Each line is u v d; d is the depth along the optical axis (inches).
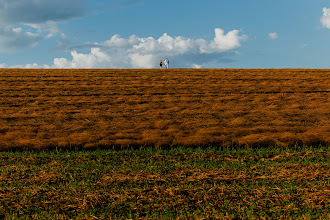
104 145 590.2
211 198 325.4
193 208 307.4
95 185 372.2
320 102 976.3
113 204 315.0
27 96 1069.8
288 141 595.2
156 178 390.3
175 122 795.4
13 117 841.5
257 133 677.9
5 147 576.4
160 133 681.0
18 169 444.5
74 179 393.1
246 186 362.0
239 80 1310.3
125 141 604.7
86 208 307.6
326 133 641.0
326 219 279.7
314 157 496.1
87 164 471.2
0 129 722.2
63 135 677.9
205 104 983.6
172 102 1011.9
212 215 289.4
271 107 932.6
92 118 838.5
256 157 504.1
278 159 493.4
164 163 472.1
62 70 1594.5
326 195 327.9
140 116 861.8
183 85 1226.0
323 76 1373.0
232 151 552.4
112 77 1379.2
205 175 394.0
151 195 335.3
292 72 1487.5
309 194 331.3
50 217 290.7
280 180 378.9
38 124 779.4
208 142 602.9
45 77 1363.2
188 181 379.9
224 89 1160.2
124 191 346.0
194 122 789.9
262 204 311.3
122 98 1055.6
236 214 292.4
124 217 290.7
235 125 762.8
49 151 568.4
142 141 607.5
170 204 313.3
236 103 989.8
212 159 495.2
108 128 746.2
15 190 358.3
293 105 945.5
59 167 453.4
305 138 602.5
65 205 315.3
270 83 1245.7
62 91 1136.8
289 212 293.1
